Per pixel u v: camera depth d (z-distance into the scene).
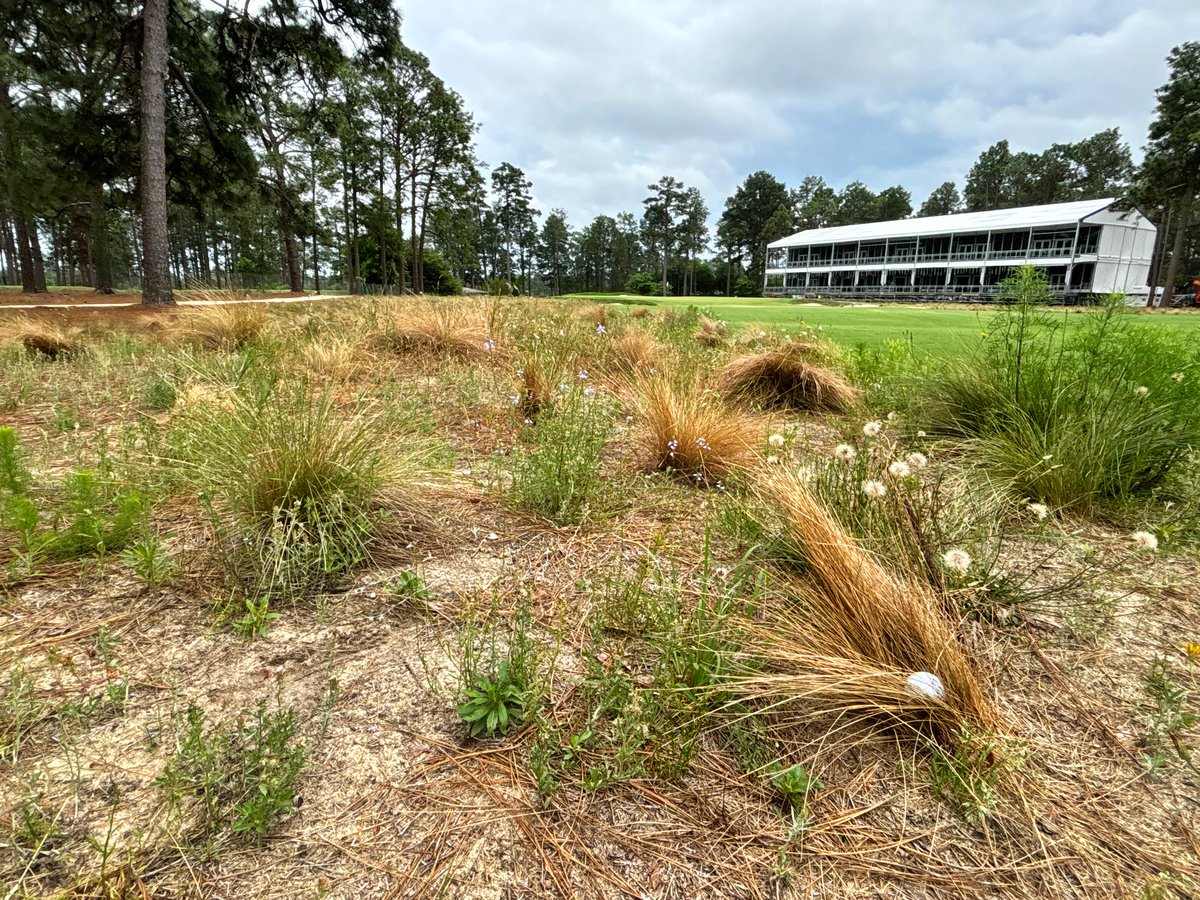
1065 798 1.15
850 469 2.15
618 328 6.69
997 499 2.35
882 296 48.34
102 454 2.28
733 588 1.55
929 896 0.96
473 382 4.08
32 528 1.69
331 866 0.95
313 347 4.55
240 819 1.00
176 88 13.70
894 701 1.30
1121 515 2.37
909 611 1.42
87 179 14.44
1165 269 56.81
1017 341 3.24
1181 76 32.88
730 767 1.19
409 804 1.07
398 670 1.41
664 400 2.92
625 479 2.62
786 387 4.35
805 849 1.03
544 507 2.31
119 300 20.17
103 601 1.60
